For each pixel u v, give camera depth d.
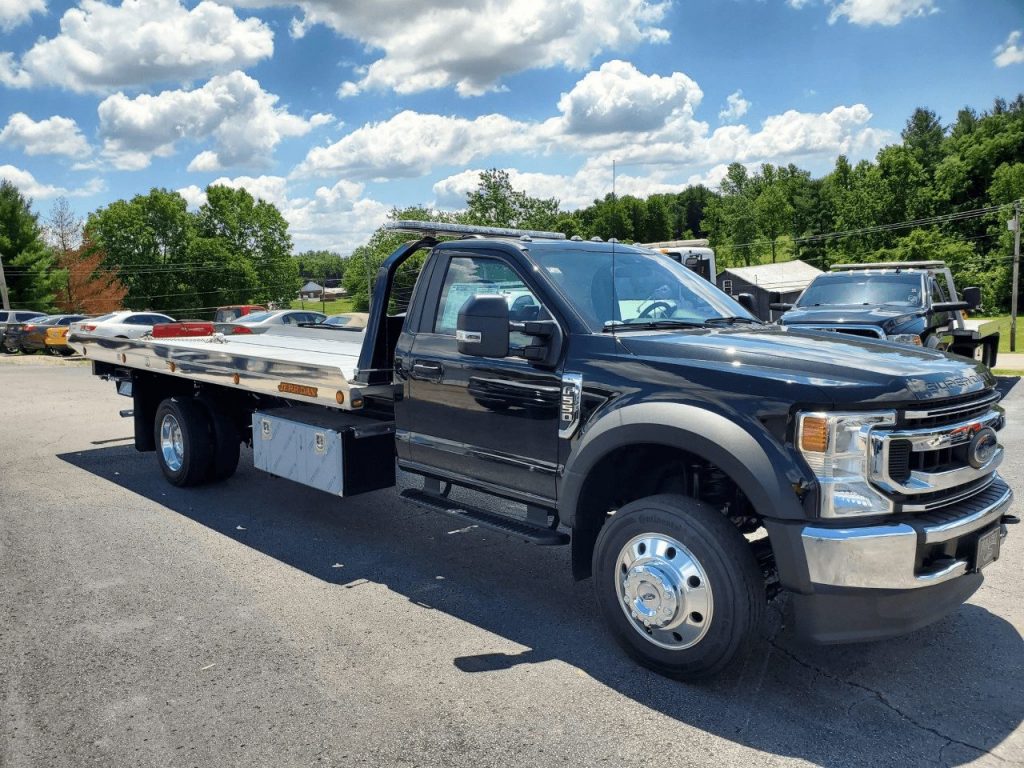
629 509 3.50
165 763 2.86
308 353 6.50
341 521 6.03
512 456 4.17
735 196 104.62
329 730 3.08
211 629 4.04
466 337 3.88
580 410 3.78
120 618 4.18
